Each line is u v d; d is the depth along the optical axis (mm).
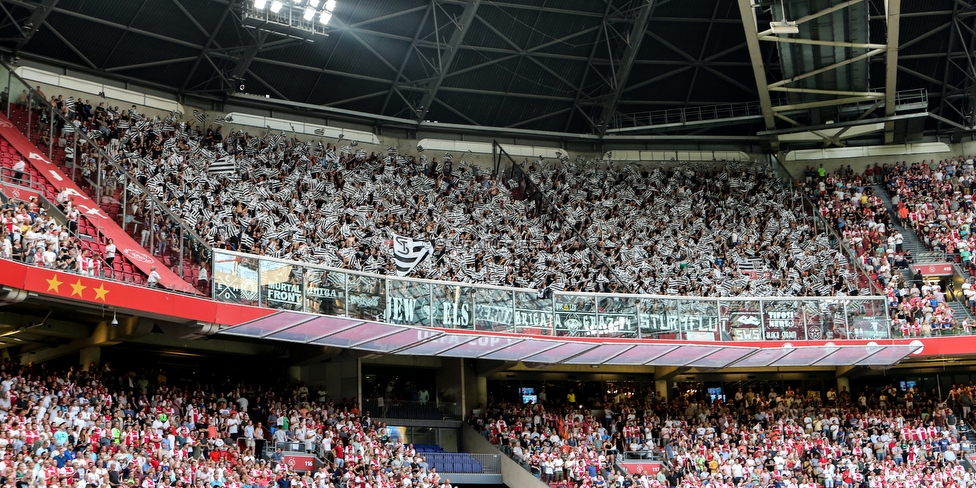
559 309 42438
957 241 50562
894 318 46188
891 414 47312
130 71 46188
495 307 41125
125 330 34406
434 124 52656
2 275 28266
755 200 54438
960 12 49500
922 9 49438
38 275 29281
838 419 46562
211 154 44156
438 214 47781
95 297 30609
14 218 31047
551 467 40562
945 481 42281
